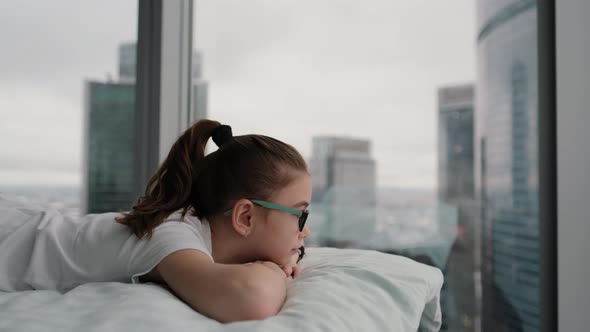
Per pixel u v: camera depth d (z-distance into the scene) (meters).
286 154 0.81
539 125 1.37
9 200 0.99
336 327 0.51
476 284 1.57
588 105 1.29
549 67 1.37
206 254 0.66
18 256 0.78
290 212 0.78
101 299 0.56
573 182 1.30
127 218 0.75
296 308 0.55
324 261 0.84
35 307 0.54
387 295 0.65
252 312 0.54
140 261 0.67
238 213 0.75
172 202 0.77
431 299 0.80
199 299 0.56
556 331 1.35
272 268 0.64
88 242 0.74
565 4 1.32
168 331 0.45
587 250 1.28
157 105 1.74
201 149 0.87
